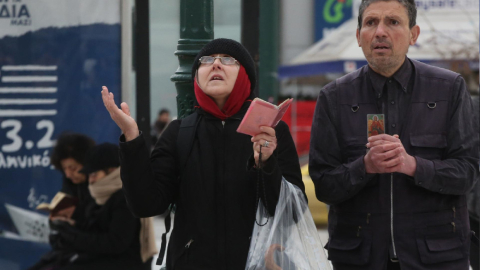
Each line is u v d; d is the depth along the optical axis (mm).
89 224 7570
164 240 5629
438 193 5832
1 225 9359
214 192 5422
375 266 5840
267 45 22156
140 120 7938
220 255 5367
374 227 5875
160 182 5504
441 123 5867
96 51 9375
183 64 6664
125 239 7438
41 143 9383
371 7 5855
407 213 5820
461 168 5699
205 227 5395
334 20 36750
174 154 5605
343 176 5809
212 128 5527
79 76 9375
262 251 5344
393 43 5777
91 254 7523
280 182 5254
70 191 8039
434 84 5930
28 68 9305
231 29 12891
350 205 6000
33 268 7812
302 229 5477
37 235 9383
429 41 22047
